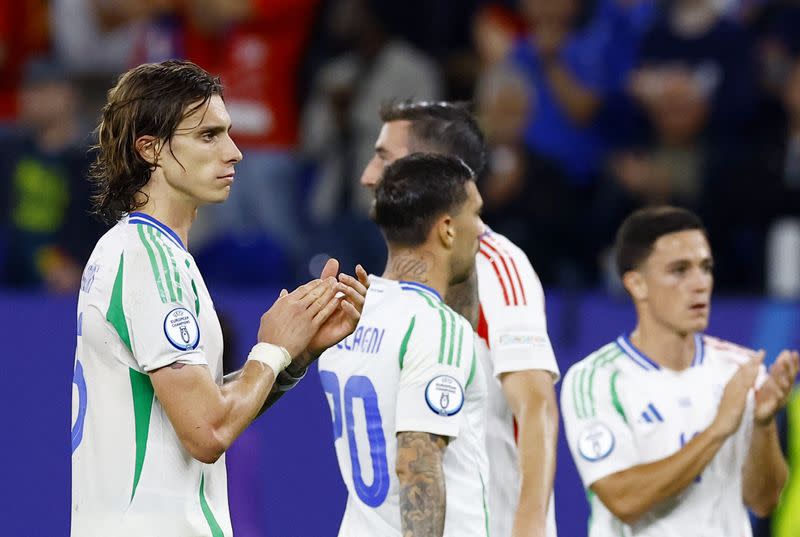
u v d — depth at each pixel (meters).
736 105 27.31
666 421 16.16
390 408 13.09
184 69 11.84
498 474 14.94
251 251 27.56
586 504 23.72
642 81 27.75
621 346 16.62
